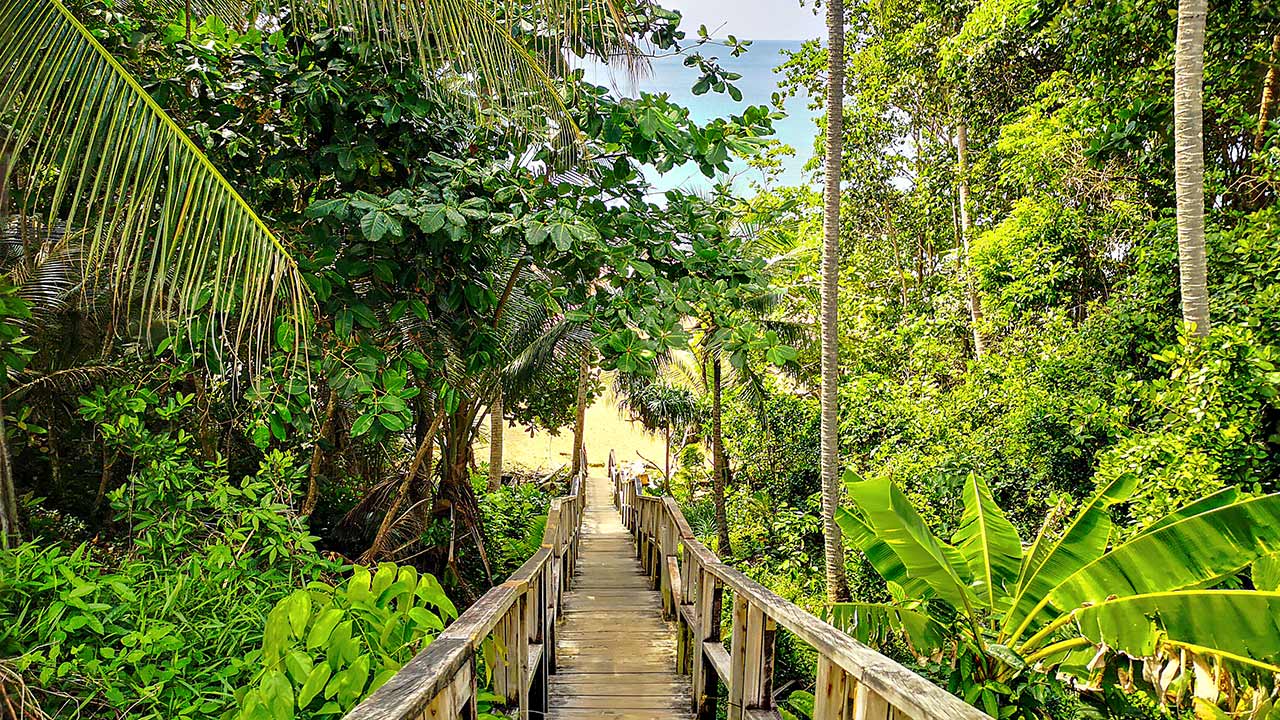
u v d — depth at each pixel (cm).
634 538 1211
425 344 483
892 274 1867
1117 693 338
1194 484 452
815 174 1712
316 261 387
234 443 624
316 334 422
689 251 483
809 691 601
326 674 195
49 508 491
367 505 761
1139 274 760
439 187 446
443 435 822
